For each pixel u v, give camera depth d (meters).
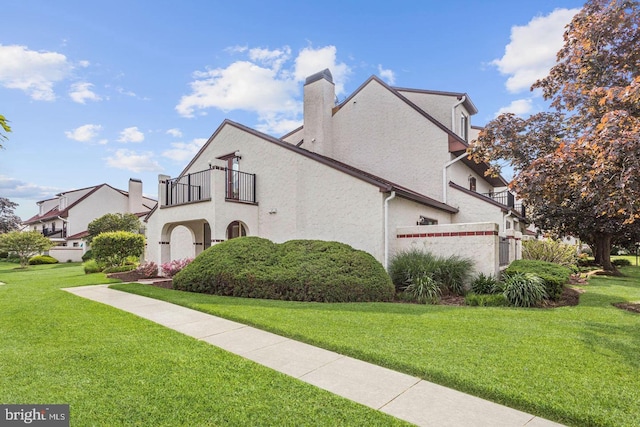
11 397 3.27
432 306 7.32
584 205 15.30
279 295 8.03
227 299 7.91
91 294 8.83
